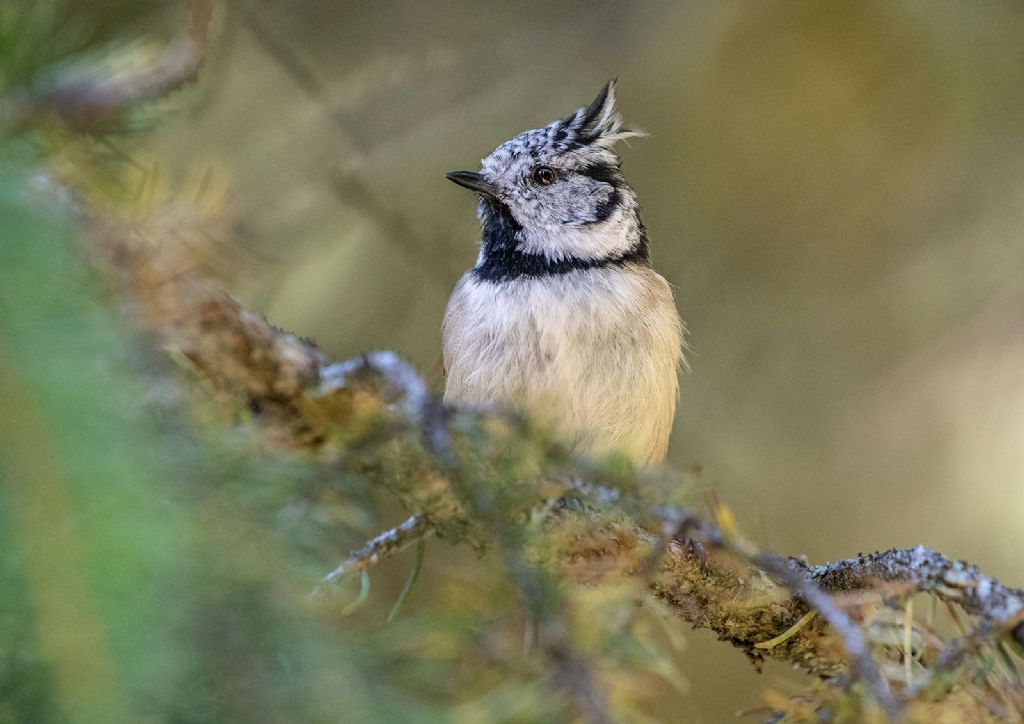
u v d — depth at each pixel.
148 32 8.65
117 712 2.42
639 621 3.77
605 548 4.17
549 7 10.21
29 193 2.83
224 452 3.05
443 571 3.87
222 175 4.29
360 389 3.76
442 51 10.01
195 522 2.83
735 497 9.55
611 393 8.10
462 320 8.41
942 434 9.85
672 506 3.90
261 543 2.98
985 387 9.79
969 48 9.36
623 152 9.70
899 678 4.11
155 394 2.98
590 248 8.91
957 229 9.66
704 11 9.73
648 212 9.72
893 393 9.88
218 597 2.89
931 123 9.47
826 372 9.83
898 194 9.65
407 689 3.20
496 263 8.93
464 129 9.84
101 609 2.45
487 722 3.34
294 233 9.10
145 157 3.87
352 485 3.65
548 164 8.98
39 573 2.44
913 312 9.76
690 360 9.73
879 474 9.77
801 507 9.64
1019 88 9.38
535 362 8.11
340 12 9.90
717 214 9.72
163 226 3.38
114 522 2.47
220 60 9.12
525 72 10.03
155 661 2.49
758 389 9.77
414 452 3.72
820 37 9.41
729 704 9.20
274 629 2.94
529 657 3.57
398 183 9.59
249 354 3.69
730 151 9.64
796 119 9.53
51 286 2.68
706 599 4.93
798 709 3.96
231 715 2.84
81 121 3.24
